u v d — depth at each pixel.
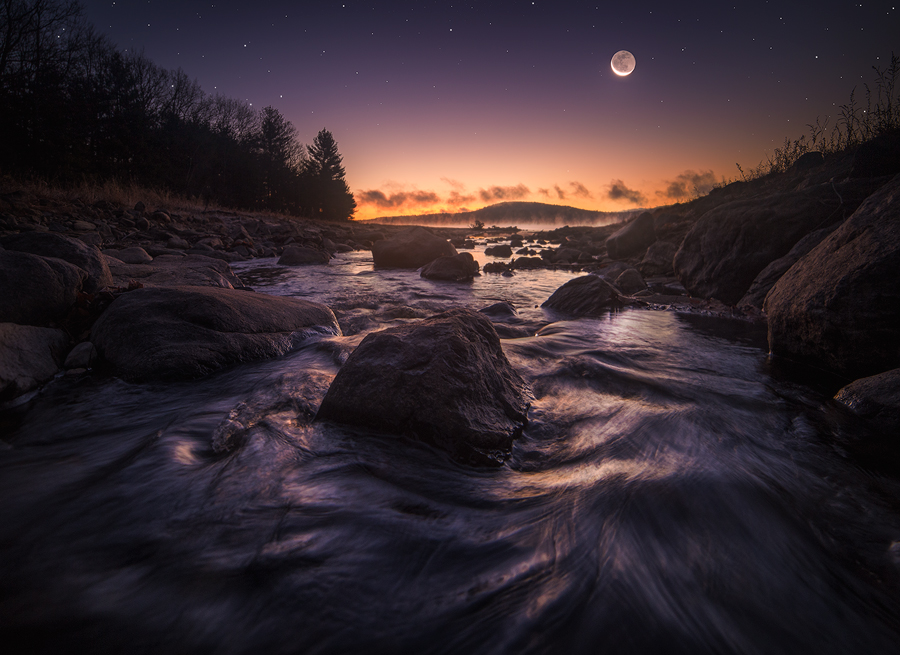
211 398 3.28
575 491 2.07
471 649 1.28
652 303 7.86
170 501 1.99
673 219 15.91
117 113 32.19
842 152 10.29
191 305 4.16
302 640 1.32
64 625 1.37
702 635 1.34
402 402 2.55
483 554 1.67
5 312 3.79
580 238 26.97
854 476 2.27
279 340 4.47
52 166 22.19
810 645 1.33
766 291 6.59
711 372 4.02
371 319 6.63
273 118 51.59
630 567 1.59
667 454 2.45
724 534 1.78
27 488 2.11
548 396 3.42
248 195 44.69
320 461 2.33
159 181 32.19
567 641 1.30
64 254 4.72
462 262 12.12
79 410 3.08
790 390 3.54
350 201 59.50
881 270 3.48
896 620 1.42
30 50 22.00
